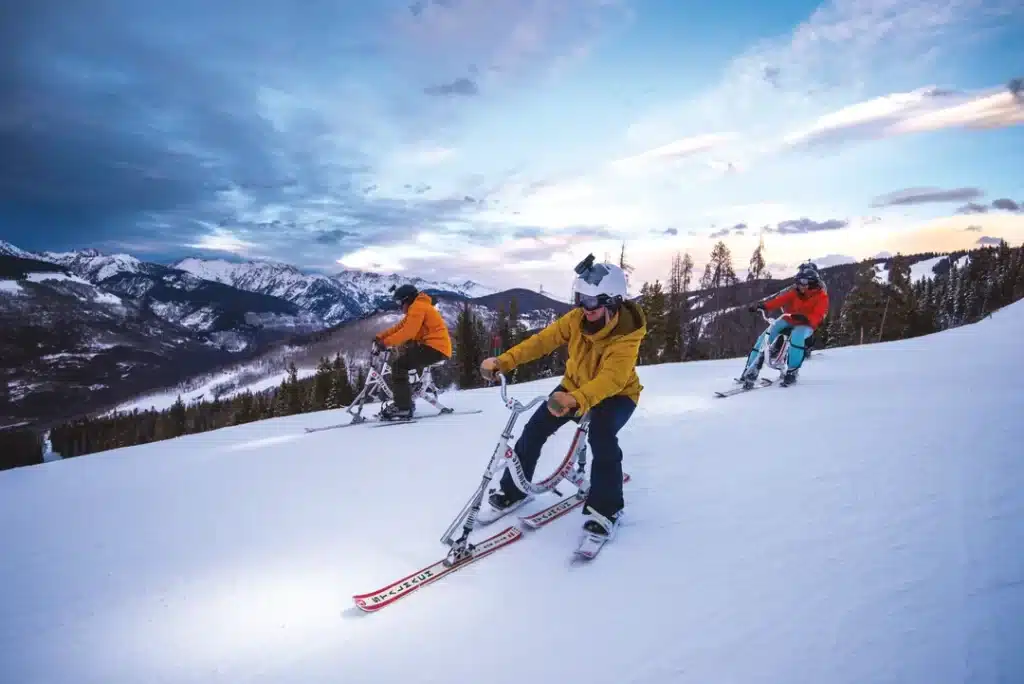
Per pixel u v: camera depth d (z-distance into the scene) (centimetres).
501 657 210
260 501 429
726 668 189
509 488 348
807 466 357
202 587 294
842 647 190
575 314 344
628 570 262
